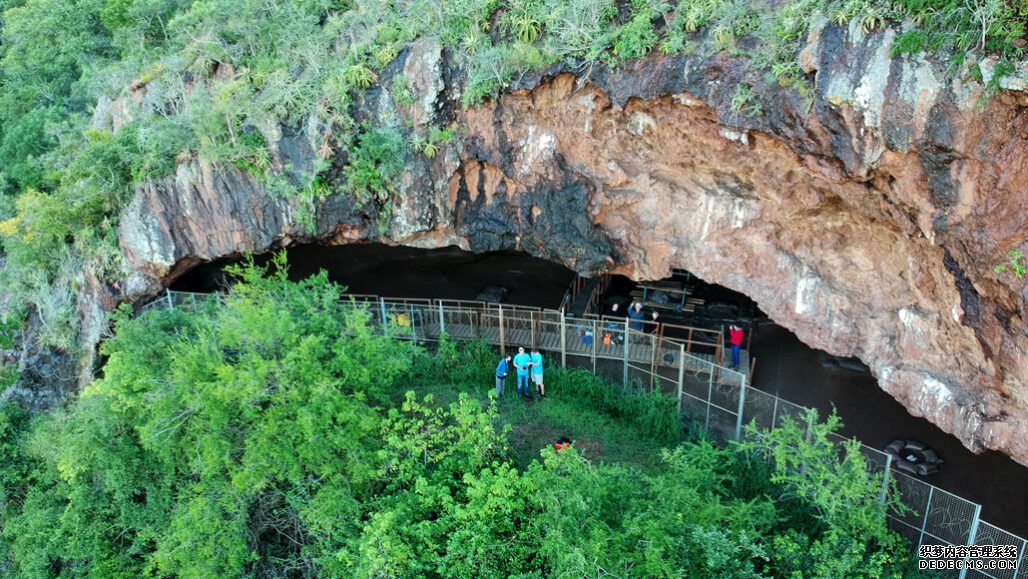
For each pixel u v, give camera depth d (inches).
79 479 714.8
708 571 506.3
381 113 822.5
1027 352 527.8
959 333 594.9
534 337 901.2
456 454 657.6
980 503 692.1
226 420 608.7
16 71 1448.1
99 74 1215.6
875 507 603.8
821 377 885.8
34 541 738.2
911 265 618.2
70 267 983.6
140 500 740.0
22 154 1300.4
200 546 603.2
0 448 840.9
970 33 490.0
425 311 968.9
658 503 565.0
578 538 496.7
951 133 511.2
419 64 795.4
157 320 735.7
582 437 775.1
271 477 639.8
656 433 778.2
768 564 561.0
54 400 981.8
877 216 610.5
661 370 852.6
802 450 630.5
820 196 645.3
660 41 655.8
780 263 733.9
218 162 855.7
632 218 805.2
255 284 749.9
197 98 891.4
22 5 1609.3
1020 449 578.2
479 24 775.7
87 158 928.3
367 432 658.2
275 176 855.1
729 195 722.2
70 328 983.6
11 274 1045.2
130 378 641.0
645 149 731.4
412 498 605.3
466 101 781.3
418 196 850.1
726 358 899.4
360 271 1174.3
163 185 895.1
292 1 946.1
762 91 593.6
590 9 692.1
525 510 582.9
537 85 731.4
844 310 709.3
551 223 826.8
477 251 896.9
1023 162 489.1
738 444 675.4
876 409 826.2
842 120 557.3
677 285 1065.5
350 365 654.5
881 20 530.3
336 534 596.4
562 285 1106.1
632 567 490.0
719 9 619.5
